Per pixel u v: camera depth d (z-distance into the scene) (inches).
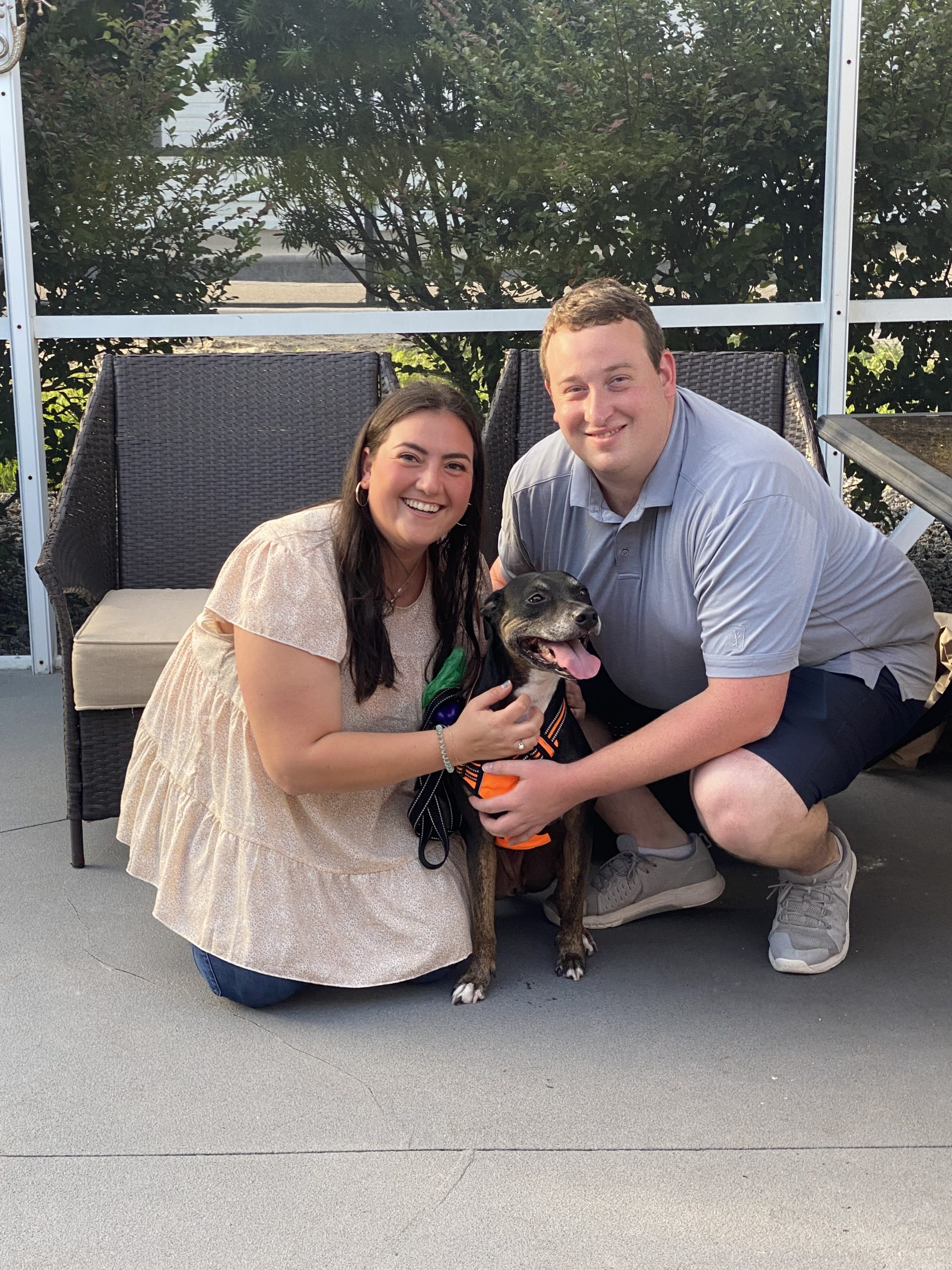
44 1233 67.7
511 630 89.9
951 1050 84.5
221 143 168.7
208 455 146.6
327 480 148.3
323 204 171.5
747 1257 64.9
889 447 102.3
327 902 92.0
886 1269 63.8
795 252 177.5
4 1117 78.5
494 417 140.9
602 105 170.4
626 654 101.4
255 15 165.0
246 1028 89.4
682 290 177.8
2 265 169.6
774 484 87.7
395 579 91.7
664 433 90.2
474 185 171.9
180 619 117.9
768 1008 90.8
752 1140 74.9
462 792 94.3
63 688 117.6
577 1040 87.1
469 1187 71.0
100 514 138.7
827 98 171.9
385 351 178.4
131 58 165.0
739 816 91.0
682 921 106.4
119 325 171.6
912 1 169.6
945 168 176.4
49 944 102.0
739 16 168.2
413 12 165.8
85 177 168.1
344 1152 74.5
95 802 115.3
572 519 100.6
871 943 100.2
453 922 93.4
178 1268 64.9
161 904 95.1
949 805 128.2
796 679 98.6
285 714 85.6
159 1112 78.8
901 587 101.5
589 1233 66.9
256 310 174.2
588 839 98.0
